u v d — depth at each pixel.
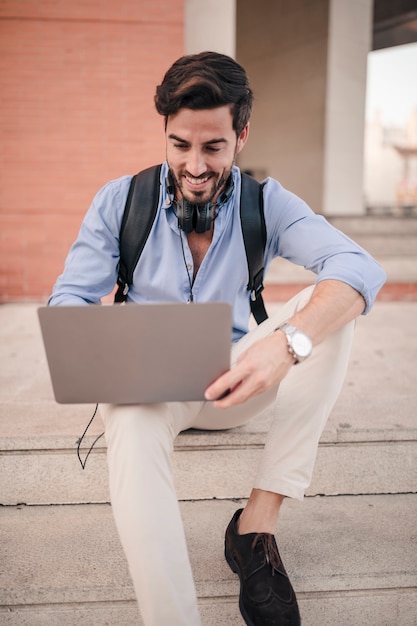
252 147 8.23
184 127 1.25
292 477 1.40
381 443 1.88
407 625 1.57
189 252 1.50
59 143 4.40
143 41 4.32
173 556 1.20
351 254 1.42
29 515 1.79
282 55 7.36
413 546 1.64
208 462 1.83
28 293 4.56
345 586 1.52
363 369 2.65
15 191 4.44
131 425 1.24
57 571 1.53
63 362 1.19
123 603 1.50
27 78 4.30
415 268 5.06
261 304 1.64
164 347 1.18
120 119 4.40
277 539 1.68
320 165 6.77
